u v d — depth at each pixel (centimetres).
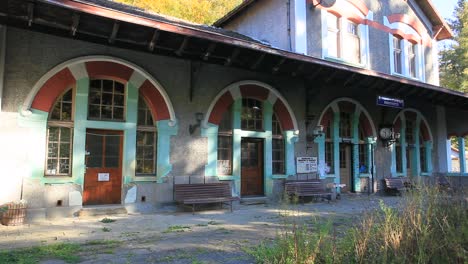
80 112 889
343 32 1417
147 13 1064
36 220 817
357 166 1437
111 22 751
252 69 1047
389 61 1577
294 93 1261
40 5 679
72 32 761
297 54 976
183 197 971
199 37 802
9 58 817
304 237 455
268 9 1417
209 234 712
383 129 1501
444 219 450
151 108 993
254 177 1178
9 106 809
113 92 952
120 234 705
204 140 1051
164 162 980
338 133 1384
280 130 1240
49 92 851
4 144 798
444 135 1823
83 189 897
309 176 1262
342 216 912
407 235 423
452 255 409
